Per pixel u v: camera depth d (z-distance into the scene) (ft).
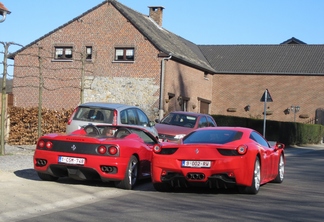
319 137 117.70
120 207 26.48
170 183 31.32
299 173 46.83
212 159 29.86
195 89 116.88
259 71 128.57
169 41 113.39
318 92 125.08
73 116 45.34
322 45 137.49
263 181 33.86
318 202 29.45
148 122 49.96
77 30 103.91
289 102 127.03
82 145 31.42
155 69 99.04
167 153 31.14
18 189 30.12
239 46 142.61
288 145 97.91
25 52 105.29
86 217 23.70
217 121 90.22
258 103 128.88
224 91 130.62
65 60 103.71
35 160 32.73
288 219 24.12
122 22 101.45
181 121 59.82
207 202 28.60
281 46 139.95
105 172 31.24
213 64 132.77
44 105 104.83
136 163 33.40
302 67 128.06
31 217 23.36
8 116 62.34
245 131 33.83
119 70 101.24
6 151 52.42
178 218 23.84
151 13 121.60
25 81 105.81
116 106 46.16
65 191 30.58
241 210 26.27
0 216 23.16
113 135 35.63
